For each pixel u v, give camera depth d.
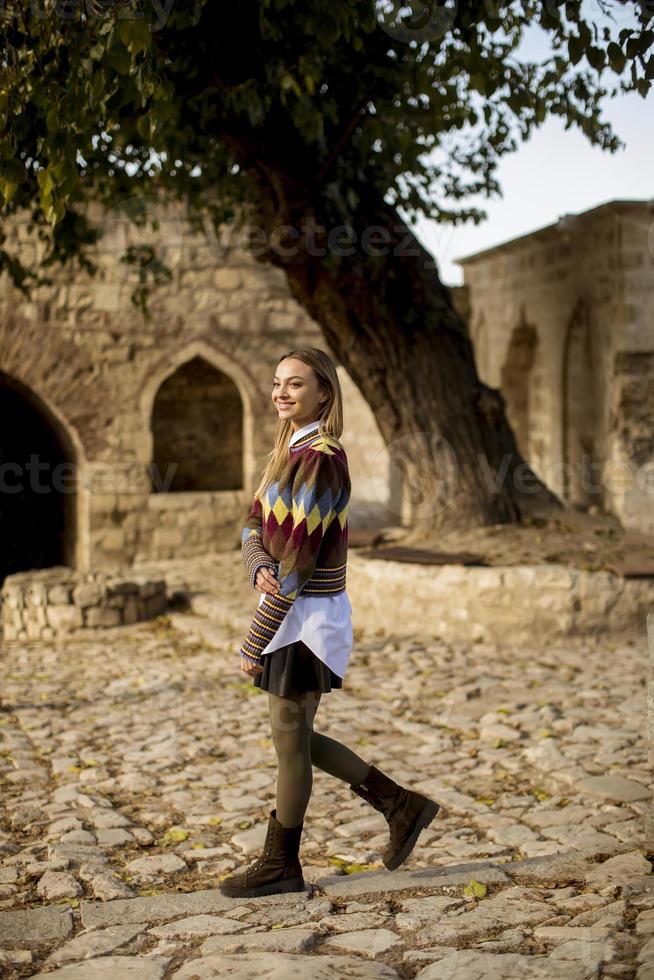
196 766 5.34
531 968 2.46
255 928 3.00
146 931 2.98
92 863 3.83
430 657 7.79
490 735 5.69
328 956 2.65
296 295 9.00
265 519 3.17
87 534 13.52
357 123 8.07
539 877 3.46
